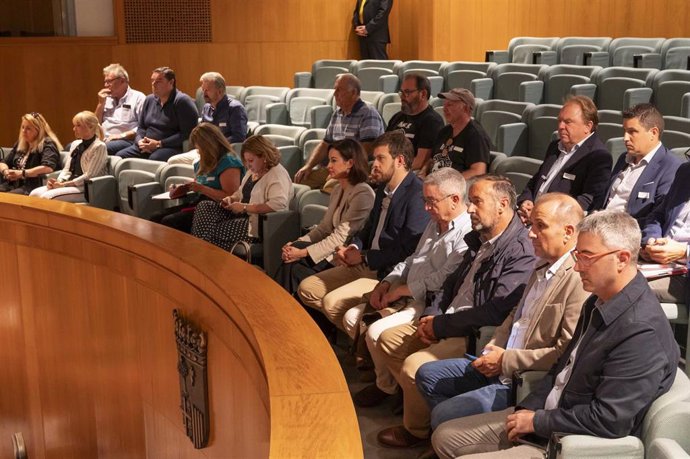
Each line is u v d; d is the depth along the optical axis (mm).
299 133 6215
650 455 1965
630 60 8578
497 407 2643
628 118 3568
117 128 7375
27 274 3709
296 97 7793
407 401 3049
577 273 2574
